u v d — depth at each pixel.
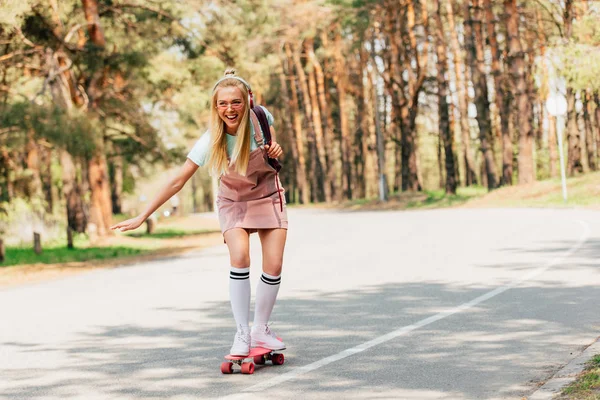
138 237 37.12
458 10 54.62
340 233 25.61
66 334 9.12
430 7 55.88
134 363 7.15
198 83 37.19
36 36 26.05
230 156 6.50
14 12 22.08
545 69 32.41
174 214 76.44
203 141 6.51
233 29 35.62
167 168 39.41
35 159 45.16
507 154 44.72
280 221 6.69
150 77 33.97
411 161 55.91
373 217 35.97
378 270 13.80
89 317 10.53
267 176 6.65
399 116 54.94
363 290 11.32
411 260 15.13
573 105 46.28
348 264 15.27
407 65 55.19
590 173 39.94
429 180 102.06
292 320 9.05
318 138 70.06
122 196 69.19
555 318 8.27
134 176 66.56
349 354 7.03
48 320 10.52
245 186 6.60
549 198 35.12
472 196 43.81
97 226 34.84
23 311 11.87
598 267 12.27
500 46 58.25
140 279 16.05
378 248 18.52
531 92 55.69
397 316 8.95
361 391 5.71
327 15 47.88
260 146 6.50
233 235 6.63
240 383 6.14
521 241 17.48
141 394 5.95
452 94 59.66
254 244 23.73
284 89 71.19
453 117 67.25
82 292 14.27
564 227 20.75
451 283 11.47
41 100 25.59
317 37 66.94
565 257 13.88
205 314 10.12
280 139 81.31
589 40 33.62
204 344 7.96
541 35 52.50
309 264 15.82
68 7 28.28
